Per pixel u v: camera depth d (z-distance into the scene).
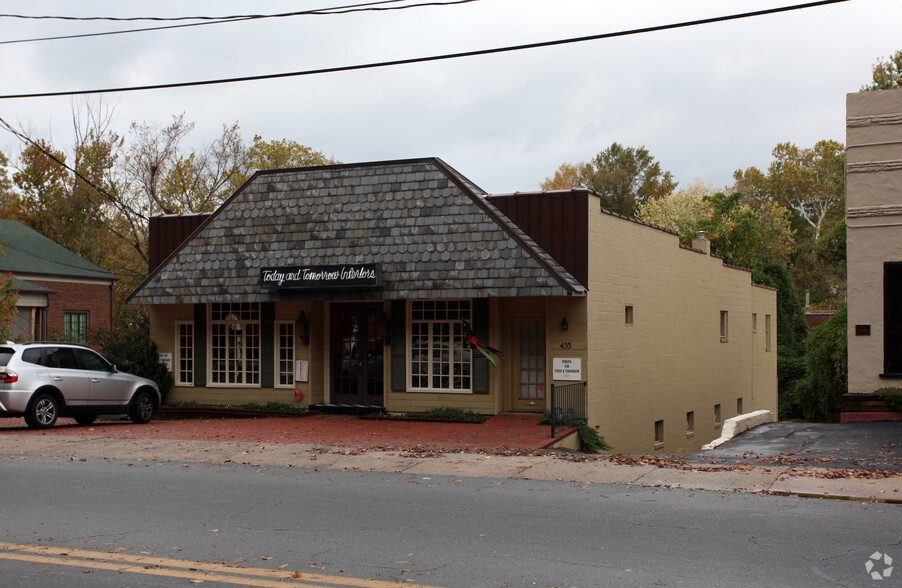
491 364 19.45
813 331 25.06
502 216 19.03
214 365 22.88
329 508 9.26
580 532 8.02
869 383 17.33
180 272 21.50
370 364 21.25
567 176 76.88
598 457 13.21
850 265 17.55
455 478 11.37
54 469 12.27
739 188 74.88
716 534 7.89
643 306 21.84
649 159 75.69
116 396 18.91
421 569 6.78
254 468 12.41
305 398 21.44
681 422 24.30
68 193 45.72
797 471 11.21
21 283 32.25
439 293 18.72
